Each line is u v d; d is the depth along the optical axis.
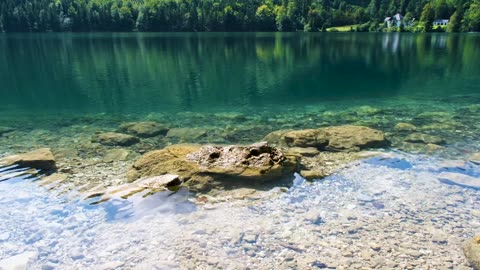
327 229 8.10
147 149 13.90
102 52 53.91
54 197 9.79
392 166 11.57
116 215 8.86
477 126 16.17
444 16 146.00
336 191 9.93
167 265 7.03
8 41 75.19
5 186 10.42
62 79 32.03
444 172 10.97
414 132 15.27
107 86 28.92
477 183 10.10
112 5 133.38
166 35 105.38
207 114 19.94
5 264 7.11
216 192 9.98
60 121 18.81
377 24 149.25
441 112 19.33
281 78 32.47
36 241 7.86
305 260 7.08
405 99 23.47
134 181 10.73
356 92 26.20
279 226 8.27
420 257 7.10
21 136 15.91
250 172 10.45
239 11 139.88
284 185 10.32
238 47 63.41
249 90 27.31
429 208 8.92
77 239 7.91
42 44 67.94
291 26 144.25
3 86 28.98
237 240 7.77
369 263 6.95
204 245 7.63
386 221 8.38
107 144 14.30
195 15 131.62
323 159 12.27
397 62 42.78
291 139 13.84
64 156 13.05
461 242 7.57
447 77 31.92
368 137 13.66
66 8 125.25
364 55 50.97
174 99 24.33
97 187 10.41
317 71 36.47
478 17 119.56
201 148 11.81
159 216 8.80
